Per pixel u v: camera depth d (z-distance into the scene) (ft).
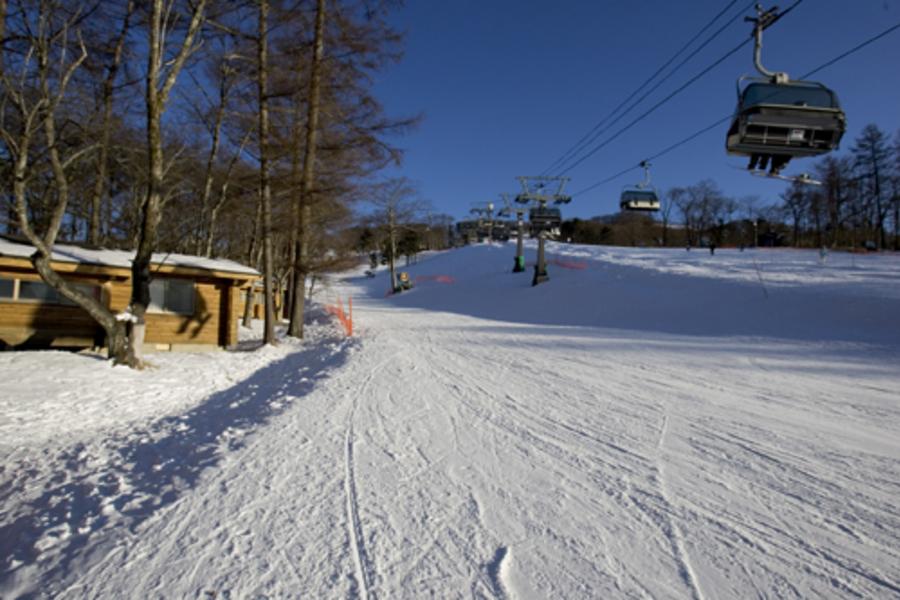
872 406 22.90
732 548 10.82
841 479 14.48
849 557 10.44
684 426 19.90
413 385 28.84
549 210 122.42
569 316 82.33
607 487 14.07
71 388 29.48
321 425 20.86
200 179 68.59
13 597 10.12
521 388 27.58
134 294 35.96
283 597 9.37
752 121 31.60
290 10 49.62
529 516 12.39
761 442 17.85
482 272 187.32
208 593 9.61
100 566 10.85
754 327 53.16
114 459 19.47
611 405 23.44
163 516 13.03
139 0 46.47
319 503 13.38
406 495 13.75
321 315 101.45
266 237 52.08
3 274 41.09
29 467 19.30
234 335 52.70
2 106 32.27
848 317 50.26
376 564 10.37
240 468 16.19
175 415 27.27
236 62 57.77
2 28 33.83
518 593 9.30
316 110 52.21
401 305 144.56
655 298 79.56
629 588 9.43
